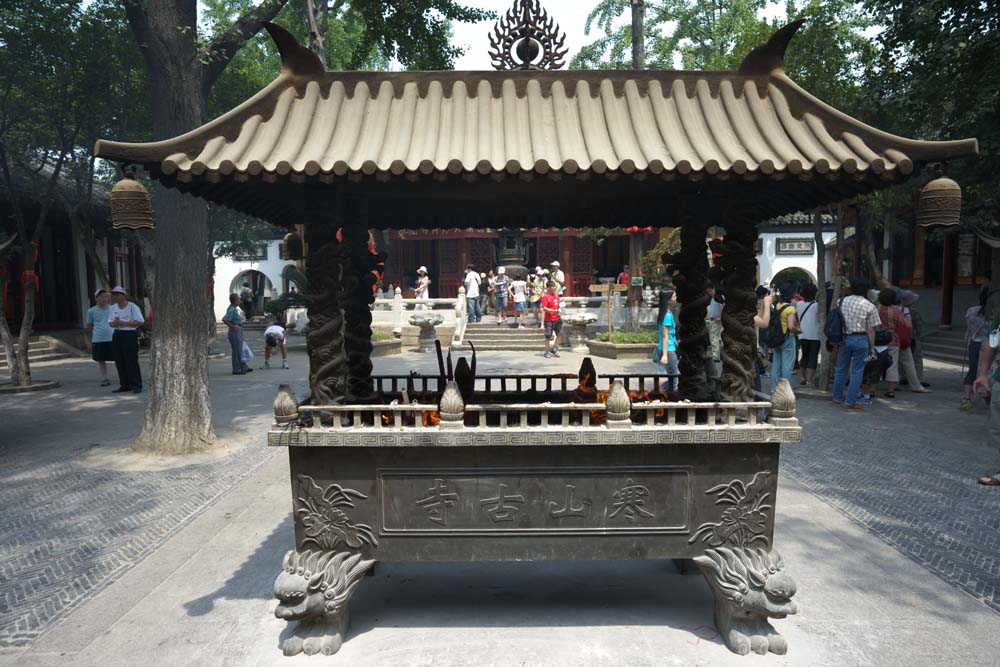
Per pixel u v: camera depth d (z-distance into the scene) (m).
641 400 4.02
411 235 31.36
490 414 4.06
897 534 4.79
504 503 3.26
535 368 13.71
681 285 4.33
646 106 3.54
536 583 3.99
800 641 3.32
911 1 9.37
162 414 7.33
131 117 15.60
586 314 17.75
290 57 3.57
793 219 28.52
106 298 12.19
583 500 3.26
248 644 3.35
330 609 3.21
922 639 3.35
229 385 12.48
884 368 10.36
